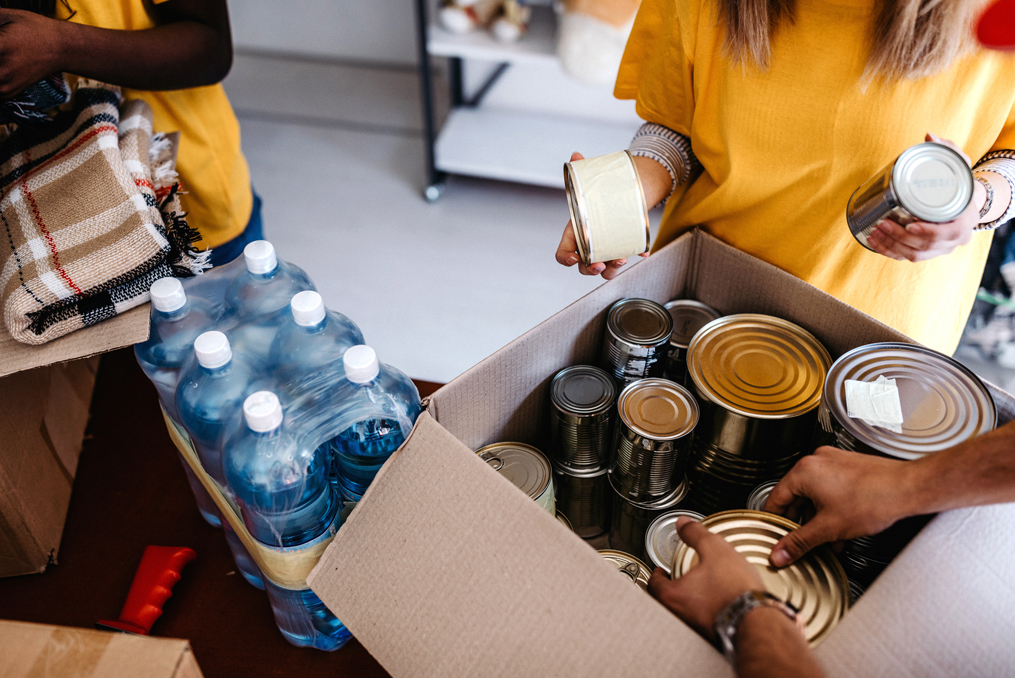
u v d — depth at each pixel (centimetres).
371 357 75
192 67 126
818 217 110
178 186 106
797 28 95
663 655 64
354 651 93
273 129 354
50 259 89
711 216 119
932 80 93
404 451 78
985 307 222
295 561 81
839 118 99
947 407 85
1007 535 69
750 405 93
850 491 71
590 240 98
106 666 61
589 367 103
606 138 322
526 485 95
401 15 353
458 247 304
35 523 100
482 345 269
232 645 94
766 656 56
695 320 117
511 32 274
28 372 104
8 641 63
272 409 71
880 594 65
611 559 93
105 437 118
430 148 307
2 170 106
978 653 63
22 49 97
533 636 69
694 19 102
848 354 91
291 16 362
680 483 101
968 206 83
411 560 75
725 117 107
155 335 92
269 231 308
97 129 102
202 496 103
